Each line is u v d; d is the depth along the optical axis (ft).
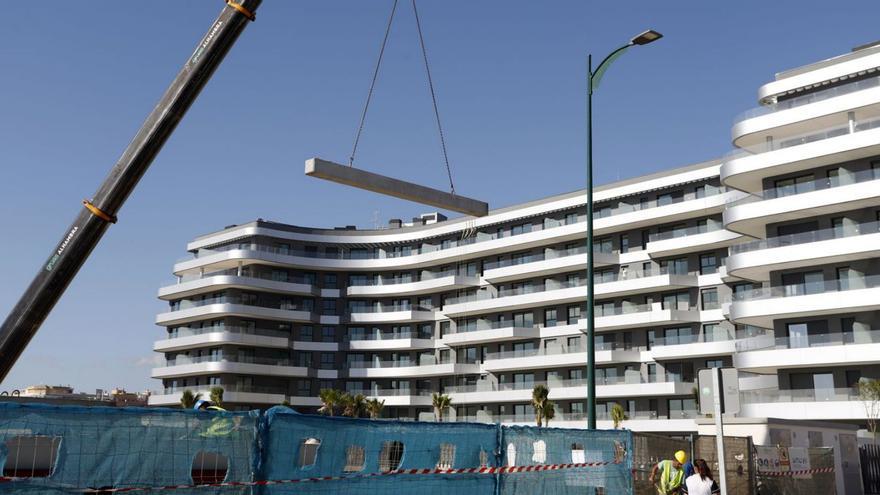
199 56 30.68
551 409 213.87
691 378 197.57
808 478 76.89
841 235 146.41
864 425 142.10
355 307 281.95
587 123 61.98
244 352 264.11
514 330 234.38
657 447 53.42
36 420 19.65
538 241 235.61
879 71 152.35
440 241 272.31
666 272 208.95
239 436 23.85
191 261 285.84
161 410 21.99
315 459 26.02
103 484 20.57
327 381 272.10
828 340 142.92
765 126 156.97
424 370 256.11
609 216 222.48
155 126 29.86
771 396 147.23
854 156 147.43
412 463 30.04
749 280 184.55
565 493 39.75
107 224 29.19
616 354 207.82
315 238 287.28
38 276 28.32
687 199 209.87
